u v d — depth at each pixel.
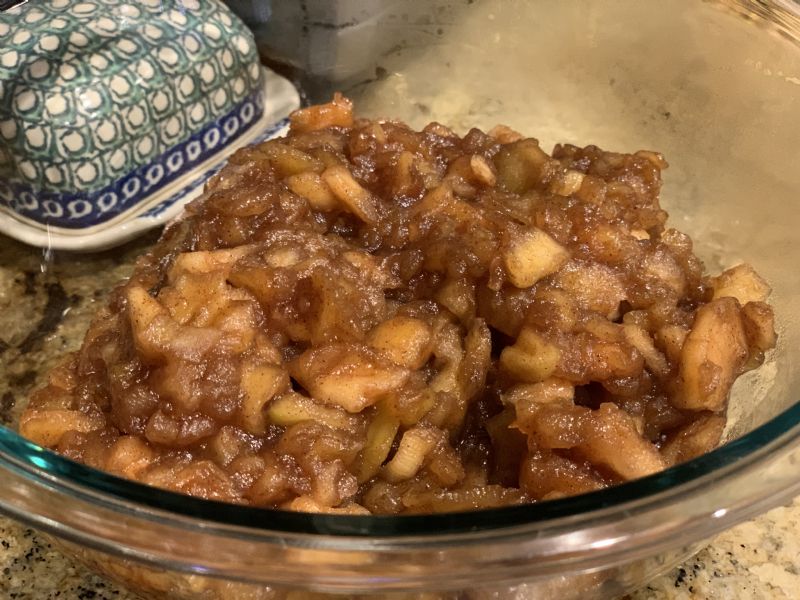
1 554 0.25
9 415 0.25
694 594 0.25
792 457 0.18
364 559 0.16
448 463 0.21
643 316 0.24
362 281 0.23
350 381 0.21
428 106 0.37
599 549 0.17
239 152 0.28
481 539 0.16
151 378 0.21
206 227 0.25
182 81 0.37
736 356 0.23
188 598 0.20
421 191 0.26
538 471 0.20
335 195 0.25
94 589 0.24
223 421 0.21
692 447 0.22
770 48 0.28
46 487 0.18
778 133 0.28
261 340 0.22
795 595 0.25
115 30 0.37
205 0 0.39
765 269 0.27
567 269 0.24
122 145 0.35
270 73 0.43
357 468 0.21
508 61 0.36
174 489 0.19
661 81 0.32
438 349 0.22
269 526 0.16
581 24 0.33
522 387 0.22
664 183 0.31
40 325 0.29
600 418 0.20
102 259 0.34
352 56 0.39
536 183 0.27
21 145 0.34
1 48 0.35
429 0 0.35
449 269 0.24
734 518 0.18
